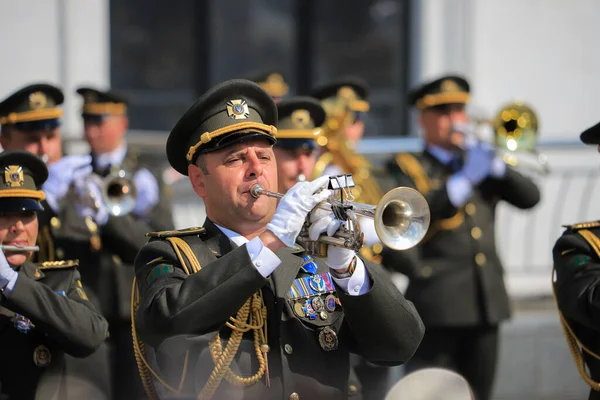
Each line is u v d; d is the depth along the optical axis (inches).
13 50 1002.7
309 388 382.0
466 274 717.3
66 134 967.6
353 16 1135.0
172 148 403.5
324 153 726.5
